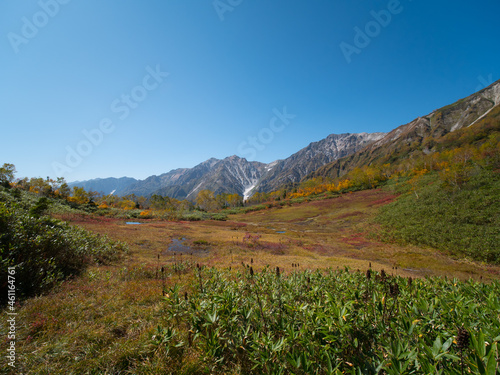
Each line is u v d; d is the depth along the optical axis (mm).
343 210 54375
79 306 4809
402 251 21312
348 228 37625
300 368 2156
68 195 57906
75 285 6422
